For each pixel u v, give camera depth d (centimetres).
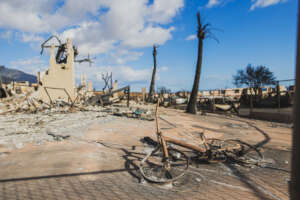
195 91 1781
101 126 883
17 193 277
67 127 833
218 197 277
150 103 3197
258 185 319
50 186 301
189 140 443
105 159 435
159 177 340
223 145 492
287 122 1141
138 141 616
